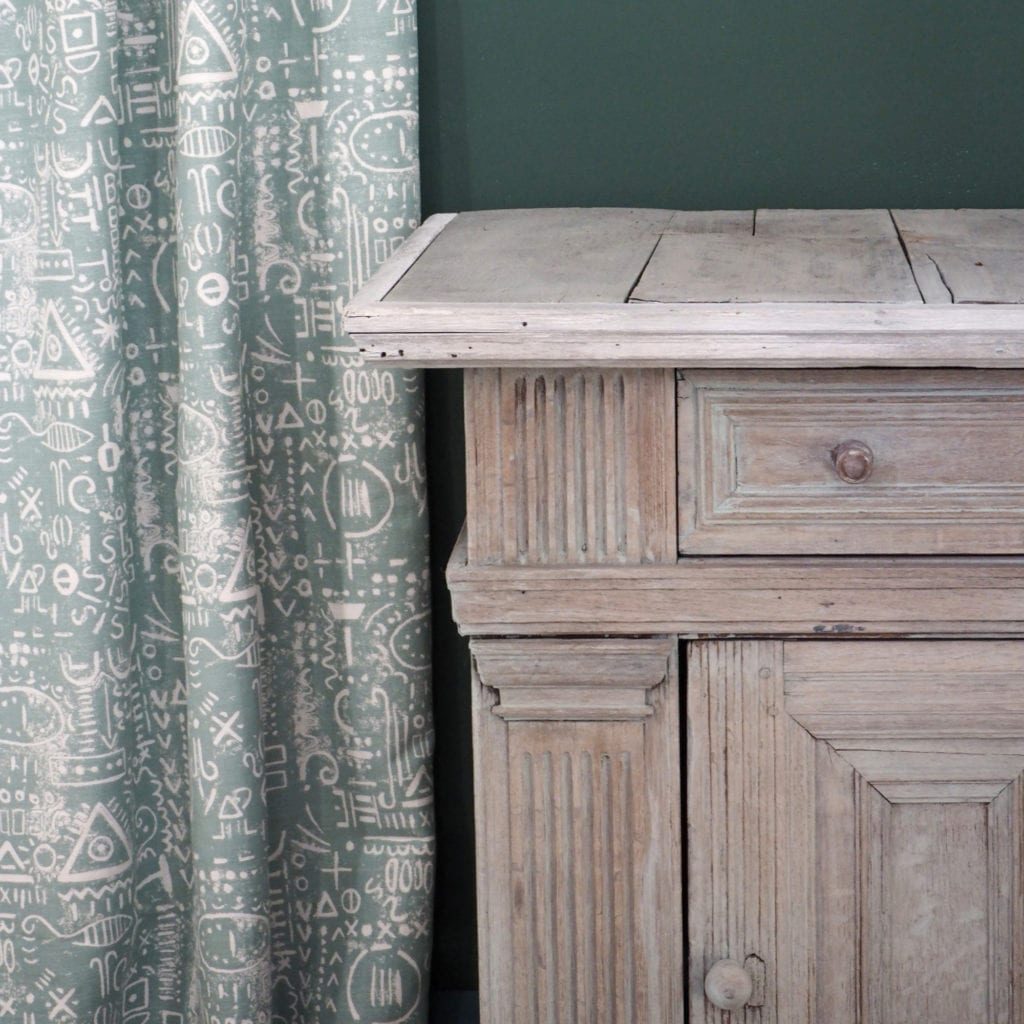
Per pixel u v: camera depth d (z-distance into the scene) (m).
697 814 0.98
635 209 1.26
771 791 0.97
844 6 1.31
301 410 1.36
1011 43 1.31
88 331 1.28
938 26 1.31
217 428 1.27
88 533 1.31
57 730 1.35
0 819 1.39
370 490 1.34
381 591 1.36
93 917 1.38
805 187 1.36
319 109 1.30
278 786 1.43
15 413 1.34
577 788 0.98
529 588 0.94
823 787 0.97
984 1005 0.99
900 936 0.99
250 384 1.35
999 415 0.89
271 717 1.41
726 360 0.85
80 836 1.37
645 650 0.94
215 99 1.21
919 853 0.98
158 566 1.40
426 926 1.43
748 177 1.36
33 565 1.36
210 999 1.37
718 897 0.99
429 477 1.44
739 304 0.85
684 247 1.05
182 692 1.42
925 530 0.92
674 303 0.85
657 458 0.92
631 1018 1.01
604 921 1.00
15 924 1.40
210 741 1.32
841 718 0.96
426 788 1.40
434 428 1.43
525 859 0.99
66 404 1.29
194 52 1.20
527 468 0.93
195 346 1.26
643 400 0.91
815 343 0.84
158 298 1.35
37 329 1.31
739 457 0.92
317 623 1.40
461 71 1.35
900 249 1.02
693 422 0.91
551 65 1.34
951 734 0.95
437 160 1.37
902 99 1.33
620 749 0.97
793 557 0.93
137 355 1.36
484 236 1.13
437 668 1.48
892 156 1.35
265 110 1.30
